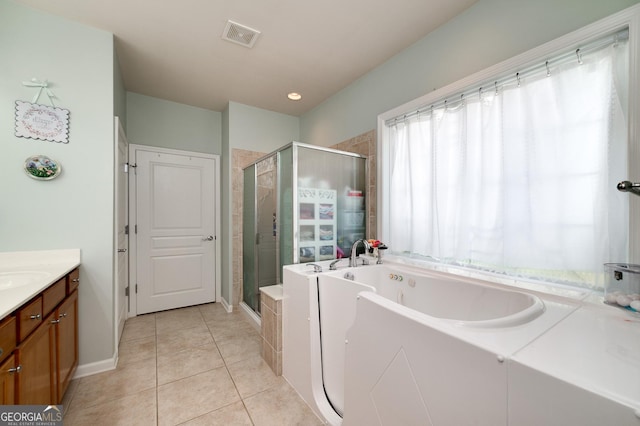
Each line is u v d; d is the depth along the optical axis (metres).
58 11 1.77
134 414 1.50
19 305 0.93
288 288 1.84
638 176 1.11
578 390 0.58
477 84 1.69
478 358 0.75
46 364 1.25
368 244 2.18
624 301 1.06
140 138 3.03
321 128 3.25
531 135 1.46
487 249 1.67
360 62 2.40
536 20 1.42
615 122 1.21
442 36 1.91
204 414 1.51
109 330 1.94
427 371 0.88
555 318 1.01
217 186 3.51
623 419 0.52
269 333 2.00
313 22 1.89
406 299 1.89
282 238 2.36
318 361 1.60
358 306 1.19
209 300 3.44
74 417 1.47
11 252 1.67
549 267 1.40
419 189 2.11
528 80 1.49
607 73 1.23
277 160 2.44
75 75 1.85
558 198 1.37
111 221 1.95
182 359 2.09
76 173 1.85
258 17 1.84
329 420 1.41
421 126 2.09
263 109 3.49
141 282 3.02
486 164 1.67
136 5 1.73
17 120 1.69
